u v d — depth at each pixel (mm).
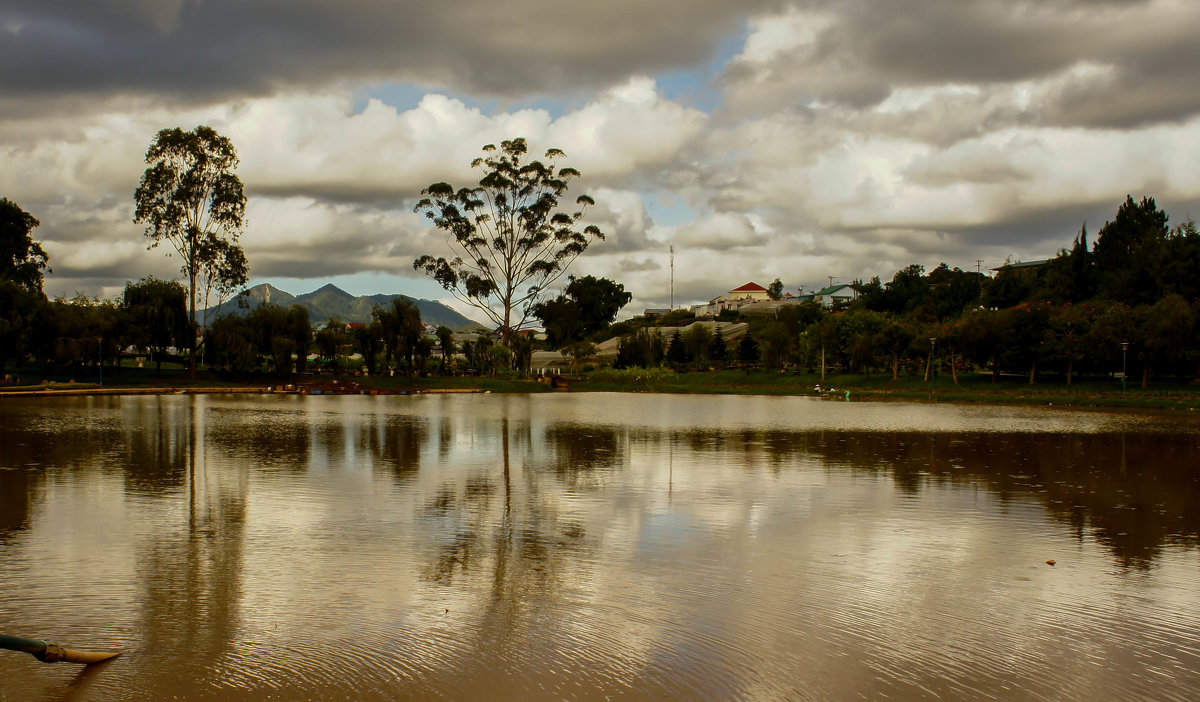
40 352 62500
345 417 39125
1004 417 42938
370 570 11047
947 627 8930
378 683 7332
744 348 114625
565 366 124750
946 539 13086
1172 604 9805
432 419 38438
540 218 88500
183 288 74000
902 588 10391
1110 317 65438
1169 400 54375
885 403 58906
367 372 86688
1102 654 8180
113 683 7332
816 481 18953
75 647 8172
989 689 7309
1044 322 72125
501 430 32438
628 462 22250
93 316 65562
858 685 7363
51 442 26234
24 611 9289
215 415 39188
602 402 58906
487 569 11125
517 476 19531
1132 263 84562
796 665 7824
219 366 73125
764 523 14188
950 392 69438
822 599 9891
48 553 11859
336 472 19953
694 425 35906
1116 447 27156
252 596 9883
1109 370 72875
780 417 42125
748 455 24062
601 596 9953
